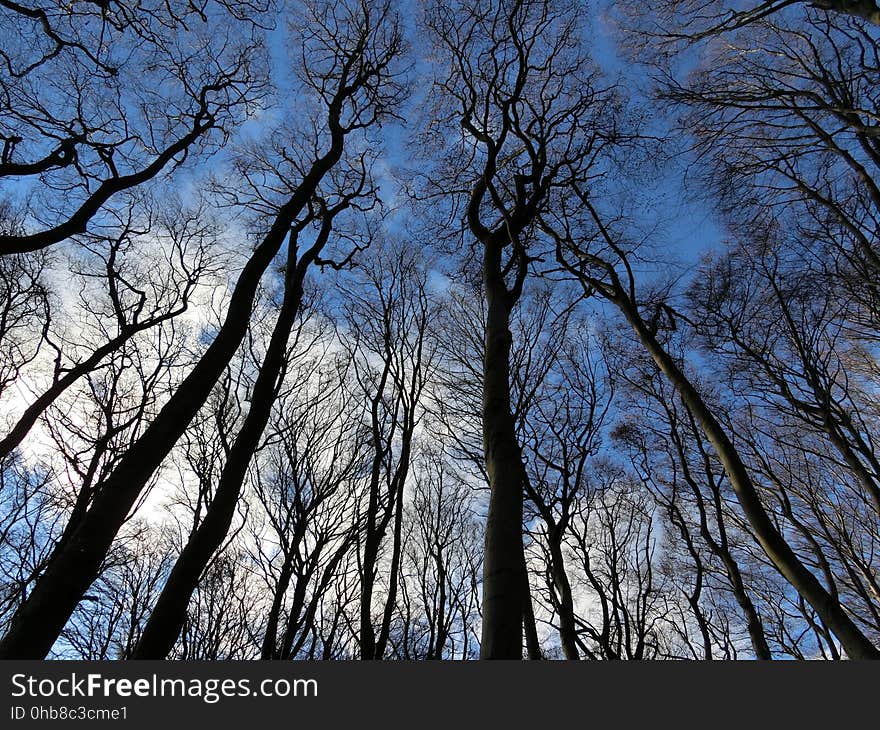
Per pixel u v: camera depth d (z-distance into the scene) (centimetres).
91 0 791
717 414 1097
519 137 846
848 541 1046
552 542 786
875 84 879
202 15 905
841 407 1036
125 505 399
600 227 859
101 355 904
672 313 859
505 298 570
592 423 937
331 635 737
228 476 488
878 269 863
